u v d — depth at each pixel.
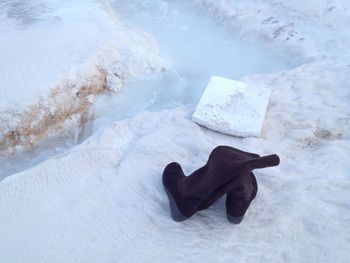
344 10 2.08
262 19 2.13
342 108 1.59
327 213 1.20
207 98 1.59
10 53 1.78
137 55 1.87
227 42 2.11
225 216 1.21
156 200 1.26
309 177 1.30
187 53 2.04
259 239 1.14
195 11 2.35
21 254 1.12
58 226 1.19
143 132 1.51
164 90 1.82
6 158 1.50
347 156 1.38
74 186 1.31
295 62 1.93
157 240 1.15
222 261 1.09
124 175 1.34
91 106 1.71
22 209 1.24
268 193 1.27
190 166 1.36
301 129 1.50
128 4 2.40
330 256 1.09
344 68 1.77
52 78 1.65
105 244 1.14
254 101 1.58
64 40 1.86
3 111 1.52
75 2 2.21
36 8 2.14
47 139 1.58
